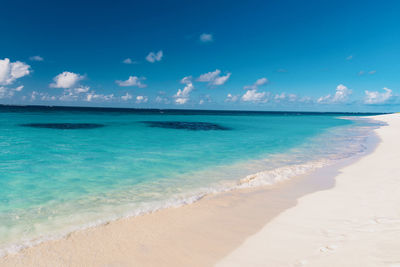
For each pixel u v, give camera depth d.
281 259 3.93
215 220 5.84
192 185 8.62
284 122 54.91
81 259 4.32
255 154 14.59
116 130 28.44
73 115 63.09
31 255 4.43
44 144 17.06
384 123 47.91
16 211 6.32
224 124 44.62
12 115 53.38
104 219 5.90
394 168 9.82
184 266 4.08
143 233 5.24
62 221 5.78
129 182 8.91
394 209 5.34
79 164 11.48
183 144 18.47
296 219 5.64
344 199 6.68
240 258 4.18
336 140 21.34
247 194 7.67
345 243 4.05
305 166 11.41
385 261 3.15
